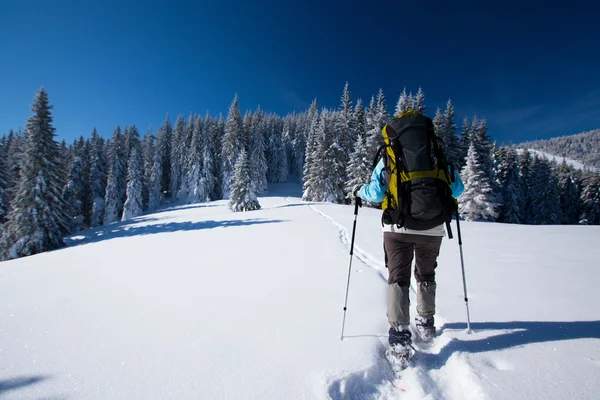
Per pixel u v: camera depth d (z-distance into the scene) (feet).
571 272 13.03
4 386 5.59
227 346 6.93
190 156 166.40
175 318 8.87
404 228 6.60
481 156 108.27
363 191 7.68
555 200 126.11
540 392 4.90
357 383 5.53
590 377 5.23
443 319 8.14
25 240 64.85
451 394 5.29
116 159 151.43
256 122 203.72
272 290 11.28
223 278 13.48
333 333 7.43
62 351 6.98
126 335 7.78
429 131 6.79
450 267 14.20
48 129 72.23
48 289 13.32
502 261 15.58
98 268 18.08
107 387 5.51
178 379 5.71
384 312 8.73
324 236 26.86
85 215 140.05
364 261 16.71
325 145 114.42
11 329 8.43
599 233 28.63
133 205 140.87
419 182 6.39
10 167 109.29
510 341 6.67
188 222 60.49
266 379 5.60
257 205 95.20
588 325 7.36
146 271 16.11
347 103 131.64
